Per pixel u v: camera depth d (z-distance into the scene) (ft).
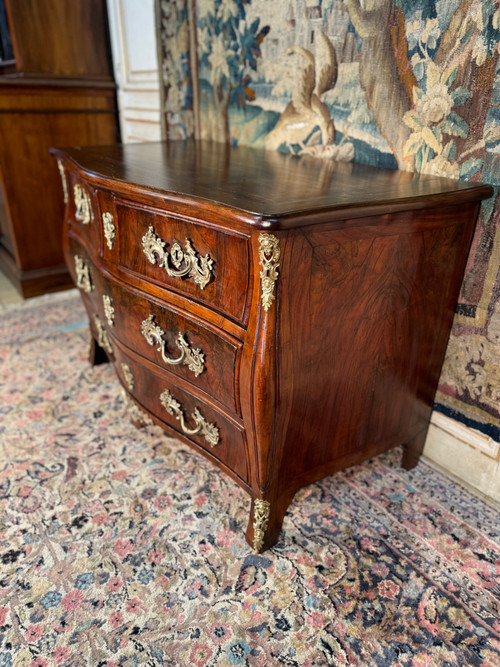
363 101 4.98
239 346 3.50
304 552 4.19
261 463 3.74
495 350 4.46
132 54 8.50
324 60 5.24
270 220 2.86
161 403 4.88
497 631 3.57
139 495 4.80
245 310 3.42
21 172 8.88
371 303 3.84
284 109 5.96
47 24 8.33
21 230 9.21
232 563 4.08
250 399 3.51
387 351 4.21
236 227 3.20
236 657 3.36
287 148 6.08
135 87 8.71
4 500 4.71
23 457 5.30
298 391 3.69
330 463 4.39
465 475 5.02
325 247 3.33
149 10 7.62
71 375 6.92
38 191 9.19
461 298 4.60
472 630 3.58
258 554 4.16
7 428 5.76
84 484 4.93
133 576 3.96
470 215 4.17
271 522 4.11
